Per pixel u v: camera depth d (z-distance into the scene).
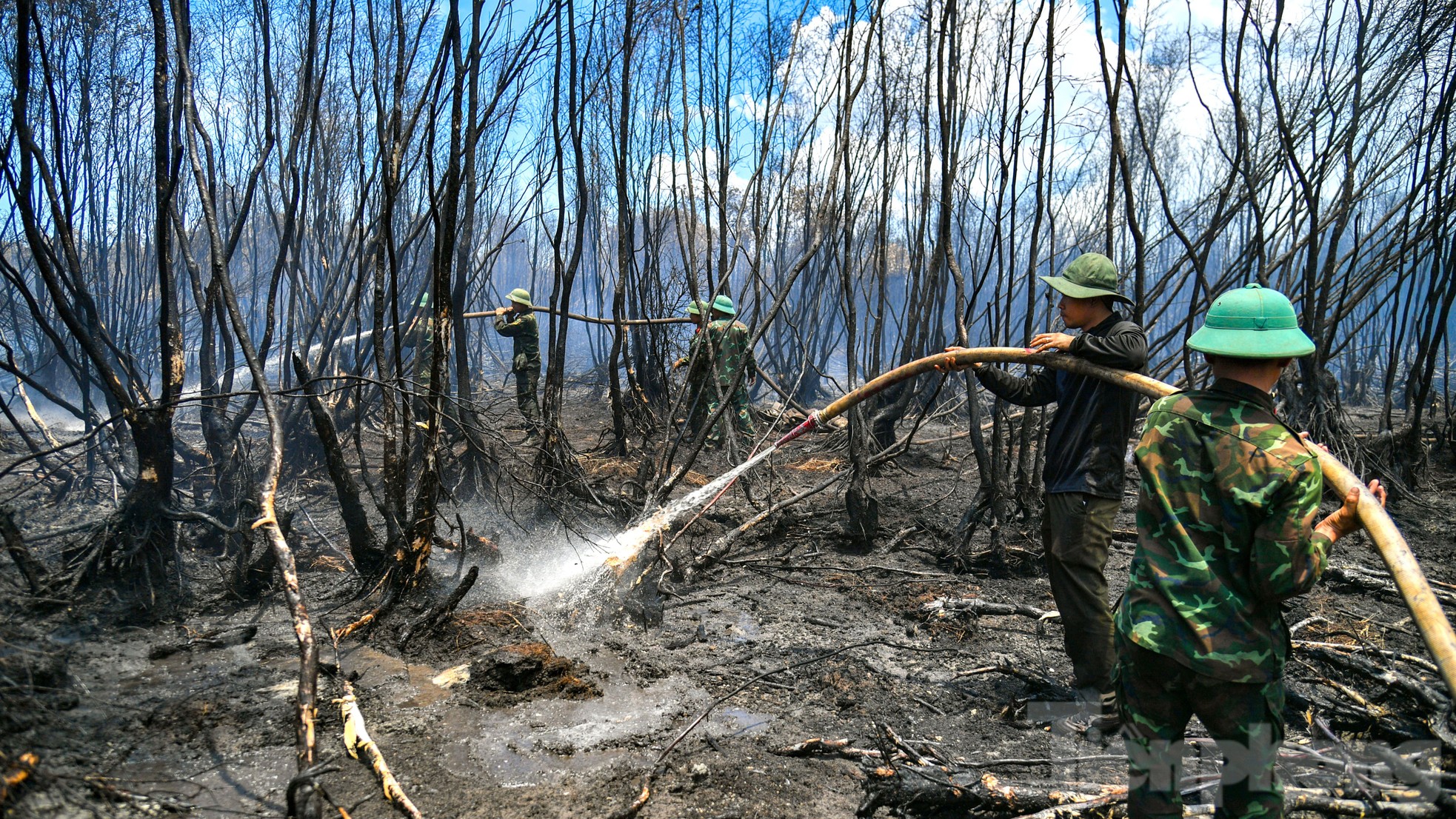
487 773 2.87
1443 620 1.83
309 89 5.72
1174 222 5.70
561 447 5.78
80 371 6.31
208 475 6.32
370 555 4.63
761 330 5.12
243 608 4.32
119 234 8.69
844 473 6.02
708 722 3.29
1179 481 2.17
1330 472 2.17
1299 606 4.62
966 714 3.43
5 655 2.99
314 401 4.38
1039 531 5.41
